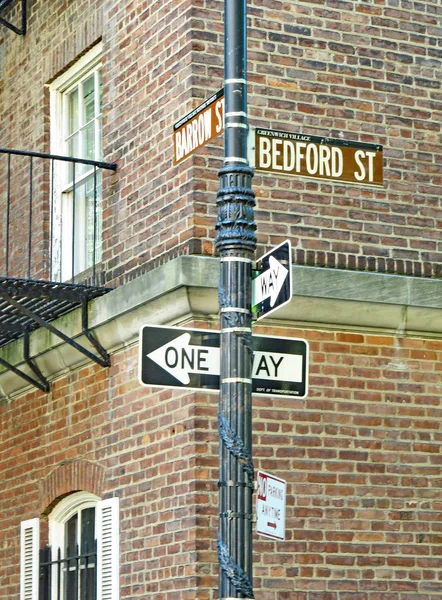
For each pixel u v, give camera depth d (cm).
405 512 1125
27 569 1308
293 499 1089
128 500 1155
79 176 1364
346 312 1129
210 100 828
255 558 1065
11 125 1489
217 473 1070
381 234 1169
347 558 1095
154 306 1119
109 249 1242
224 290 761
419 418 1148
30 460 1352
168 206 1151
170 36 1182
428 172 1201
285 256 763
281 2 1174
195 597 1041
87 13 1340
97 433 1224
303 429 1106
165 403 1118
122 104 1252
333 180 848
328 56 1183
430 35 1230
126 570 1142
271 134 832
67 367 1284
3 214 1478
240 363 751
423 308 1153
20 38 1489
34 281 1166
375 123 1189
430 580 1120
